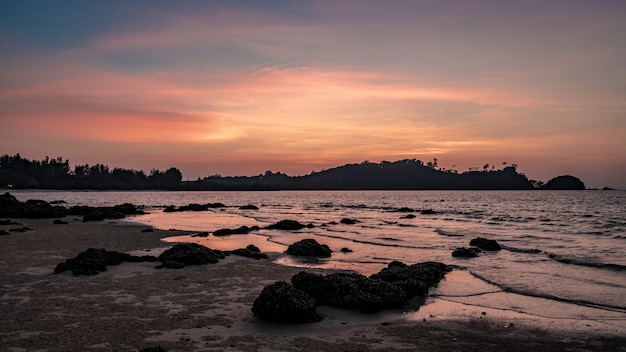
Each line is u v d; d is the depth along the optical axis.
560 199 143.25
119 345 9.31
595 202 117.25
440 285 16.73
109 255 18.86
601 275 18.81
